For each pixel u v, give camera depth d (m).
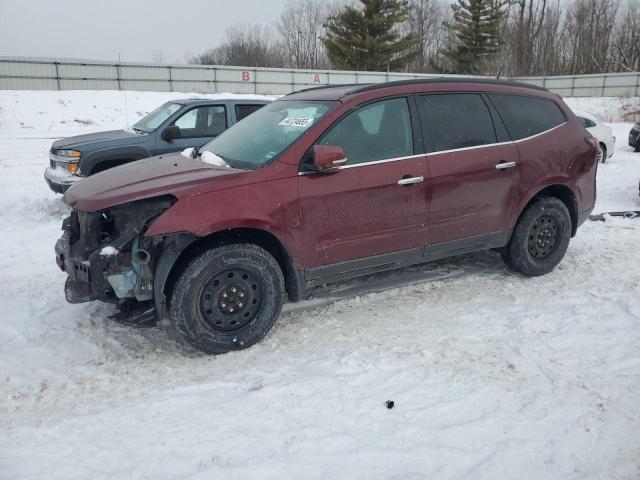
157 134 8.38
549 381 3.51
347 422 3.11
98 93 28.25
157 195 3.69
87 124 24.41
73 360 3.89
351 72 39.03
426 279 5.39
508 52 51.47
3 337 4.23
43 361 3.87
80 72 32.28
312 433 3.01
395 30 49.16
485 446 2.90
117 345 4.12
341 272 4.36
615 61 53.59
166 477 2.68
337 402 3.31
